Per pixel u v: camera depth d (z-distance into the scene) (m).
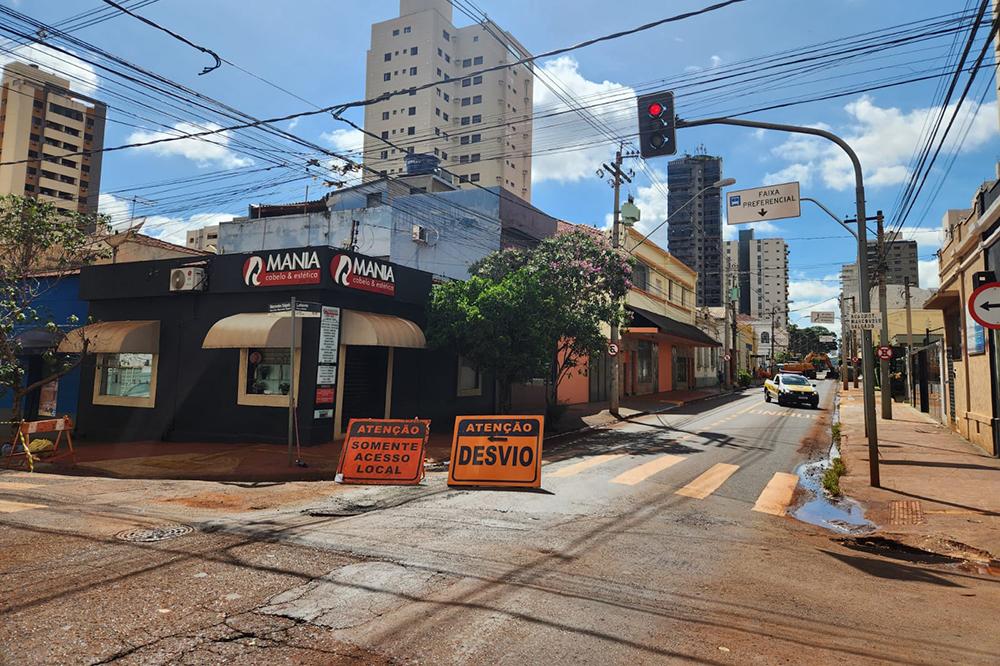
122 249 22.09
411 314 17.28
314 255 14.02
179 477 10.70
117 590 4.84
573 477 10.98
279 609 4.50
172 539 6.40
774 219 11.10
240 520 7.39
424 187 35.12
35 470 11.30
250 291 14.77
